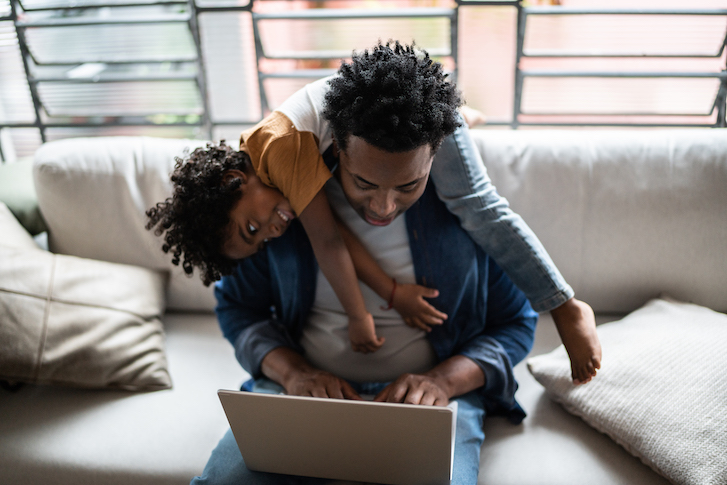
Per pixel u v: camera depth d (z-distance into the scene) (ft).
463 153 3.48
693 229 4.34
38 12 5.86
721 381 3.39
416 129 2.63
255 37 5.69
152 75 6.01
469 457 3.31
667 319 4.02
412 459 2.97
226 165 3.31
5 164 5.44
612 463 3.43
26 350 4.03
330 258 3.36
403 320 3.80
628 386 3.58
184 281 4.91
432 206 3.64
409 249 3.71
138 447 3.77
